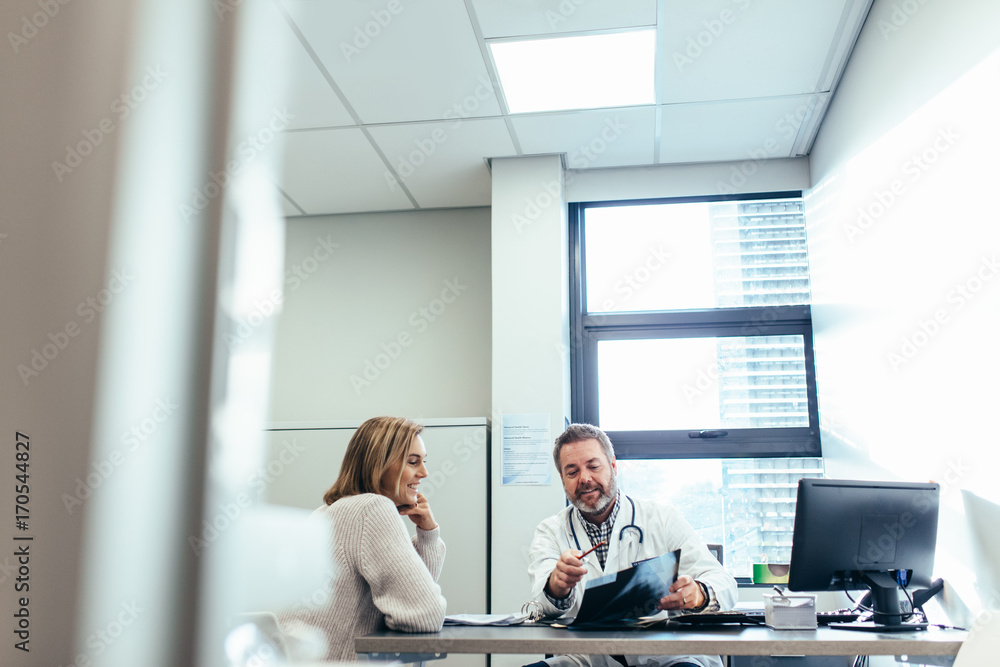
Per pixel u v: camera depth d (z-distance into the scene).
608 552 2.16
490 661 2.99
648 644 1.41
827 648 1.40
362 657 1.50
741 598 3.30
